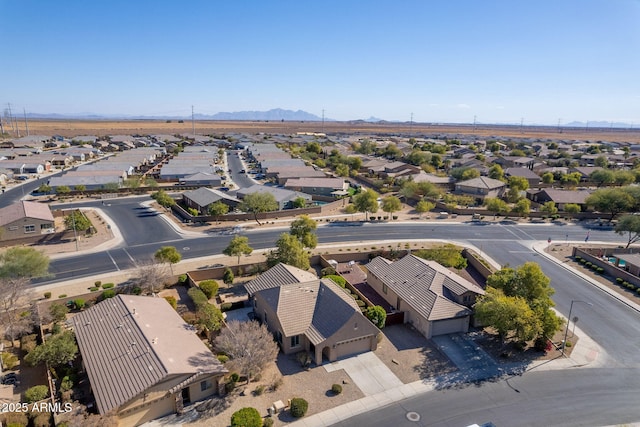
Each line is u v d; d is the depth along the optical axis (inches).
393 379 1423.5
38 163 5502.0
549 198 3969.0
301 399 1253.7
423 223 3422.7
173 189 4569.4
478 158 6732.3
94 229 2997.0
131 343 1339.8
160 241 2817.4
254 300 1824.6
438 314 1669.5
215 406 1274.6
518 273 1721.2
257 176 5590.6
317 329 1539.1
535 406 1304.1
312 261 2488.9
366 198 3444.9
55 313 1686.8
